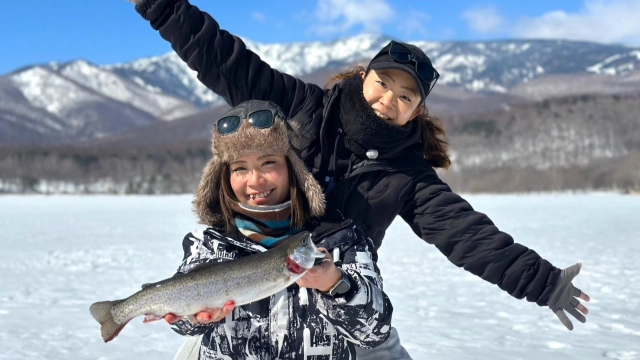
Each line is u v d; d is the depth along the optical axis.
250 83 1.49
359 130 1.35
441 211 1.40
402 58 1.36
